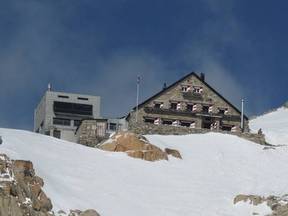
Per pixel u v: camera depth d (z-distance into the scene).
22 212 57.22
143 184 71.31
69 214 60.38
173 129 93.44
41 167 67.44
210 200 70.00
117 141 78.69
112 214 63.28
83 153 75.56
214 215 66.94
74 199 63.50
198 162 80.31
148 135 85.94
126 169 74.06
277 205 67.19
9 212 56.78
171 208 67.12
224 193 71.88
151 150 78.25
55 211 60.06
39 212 58.56
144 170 74.94
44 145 73.88
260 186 74.25
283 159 83.44
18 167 62.94
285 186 73.38
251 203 68.50
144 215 64.75
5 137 71.94
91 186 67.75
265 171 79.44
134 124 93.31
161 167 76.62
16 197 58.44
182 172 76.56
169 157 79.69
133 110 98.19
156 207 66.81
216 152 83.69
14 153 67.31
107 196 66.56
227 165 80.31
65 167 70.06
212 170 78.38
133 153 77.31
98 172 71.44
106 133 89.88
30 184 61.44
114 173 72.31
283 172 78.69
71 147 76.12
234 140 88.31
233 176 77.44
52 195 62.25
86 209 62.38
